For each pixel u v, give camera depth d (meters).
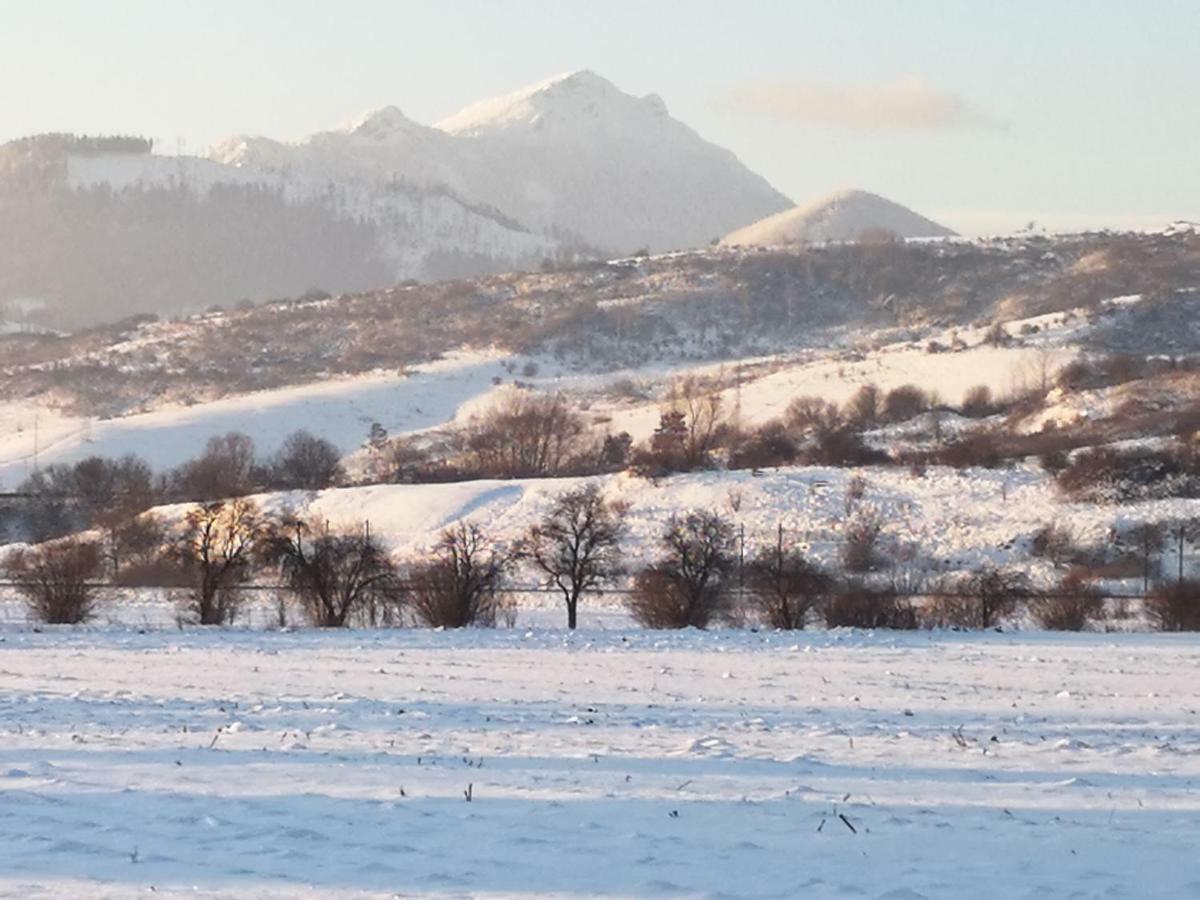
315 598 87.50
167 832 24.95
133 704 45.66
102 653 66.19
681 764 33.16
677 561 94.06
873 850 24.23
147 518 127.25
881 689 52.91
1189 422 150.75
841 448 155.00
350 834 24.95
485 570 97.44
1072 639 74.94
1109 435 154.00
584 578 101.75
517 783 30.23
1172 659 65.12
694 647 69.75
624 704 47.28
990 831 25.88
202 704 45.81
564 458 183.88
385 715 43.16
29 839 24.22
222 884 21.50
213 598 89.88
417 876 22.09
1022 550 116.56
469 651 67.50
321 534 102.75
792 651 67.88
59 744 35.34
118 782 29.83
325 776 30.88
